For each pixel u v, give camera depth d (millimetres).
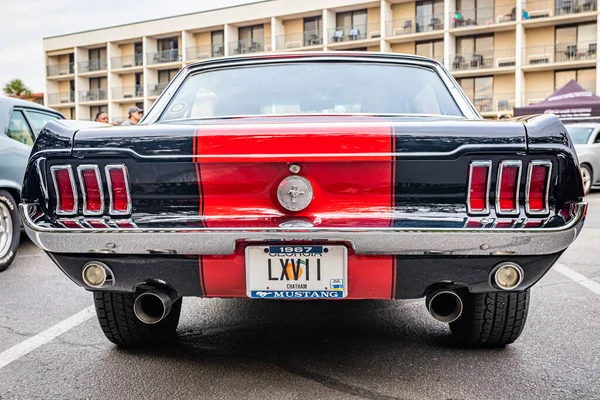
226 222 2275
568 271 5086
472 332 2918
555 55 34438
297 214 2285
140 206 2357
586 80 33844
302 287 2277
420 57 3229
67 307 4004
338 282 2271
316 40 40812
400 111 2953
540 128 2268
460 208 2279
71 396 2492
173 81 3248
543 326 3447
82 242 2295
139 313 2518
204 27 44156
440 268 2281
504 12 35312
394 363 2838
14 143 5535
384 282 2305
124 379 2666
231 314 3762
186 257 2299
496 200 2268
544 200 2266
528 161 2242
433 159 2238
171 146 2299
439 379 2631
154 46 47281
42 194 2395
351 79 3104
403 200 2287
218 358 2932
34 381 2660
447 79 3156
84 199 2377
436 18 37125
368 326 3477
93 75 49938
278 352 3014
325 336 3283
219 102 3057
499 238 2184
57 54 51656
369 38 39188
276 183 2293
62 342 3225
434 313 2418
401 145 2240
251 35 43344
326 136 2240
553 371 2727
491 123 2295
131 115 9195
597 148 13320
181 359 2922
